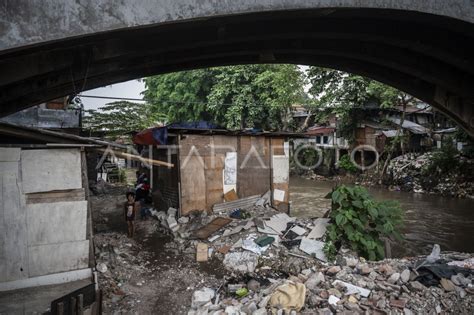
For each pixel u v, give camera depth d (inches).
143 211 452.8
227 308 196.7
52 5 123.7
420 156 899.4
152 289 251.9
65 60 209.5
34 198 196.1
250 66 892.0
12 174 190.2
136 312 218.7
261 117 913.5
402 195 743.1
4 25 117.9
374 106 893.2
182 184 406.3
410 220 527.2
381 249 297.3
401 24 245.1
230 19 161.9
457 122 388.2
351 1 162.2
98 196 609.3
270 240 321.7
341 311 186.7
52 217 199.3
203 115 1020.5
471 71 283.9
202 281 265.3
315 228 340.5
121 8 132.4
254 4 150.3
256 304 200.1
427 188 770.8
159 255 319.3
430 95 383.2
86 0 127.7
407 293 205.2
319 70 876.0
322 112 962.1
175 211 411.2
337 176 1027.3
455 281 217.5
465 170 735.7
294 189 825.5
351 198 318.3
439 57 277.3
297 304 190.4
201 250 316.2
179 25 159.9
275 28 235.8
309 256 299.6
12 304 172.4
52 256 199.3
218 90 913.5
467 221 521.0
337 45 311.1
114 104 777.6
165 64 316.8
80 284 198.4
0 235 187.6
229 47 299.4
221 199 435.8
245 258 298.2
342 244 313.9
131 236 367.9
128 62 276.5
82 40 148.9
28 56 194.7
